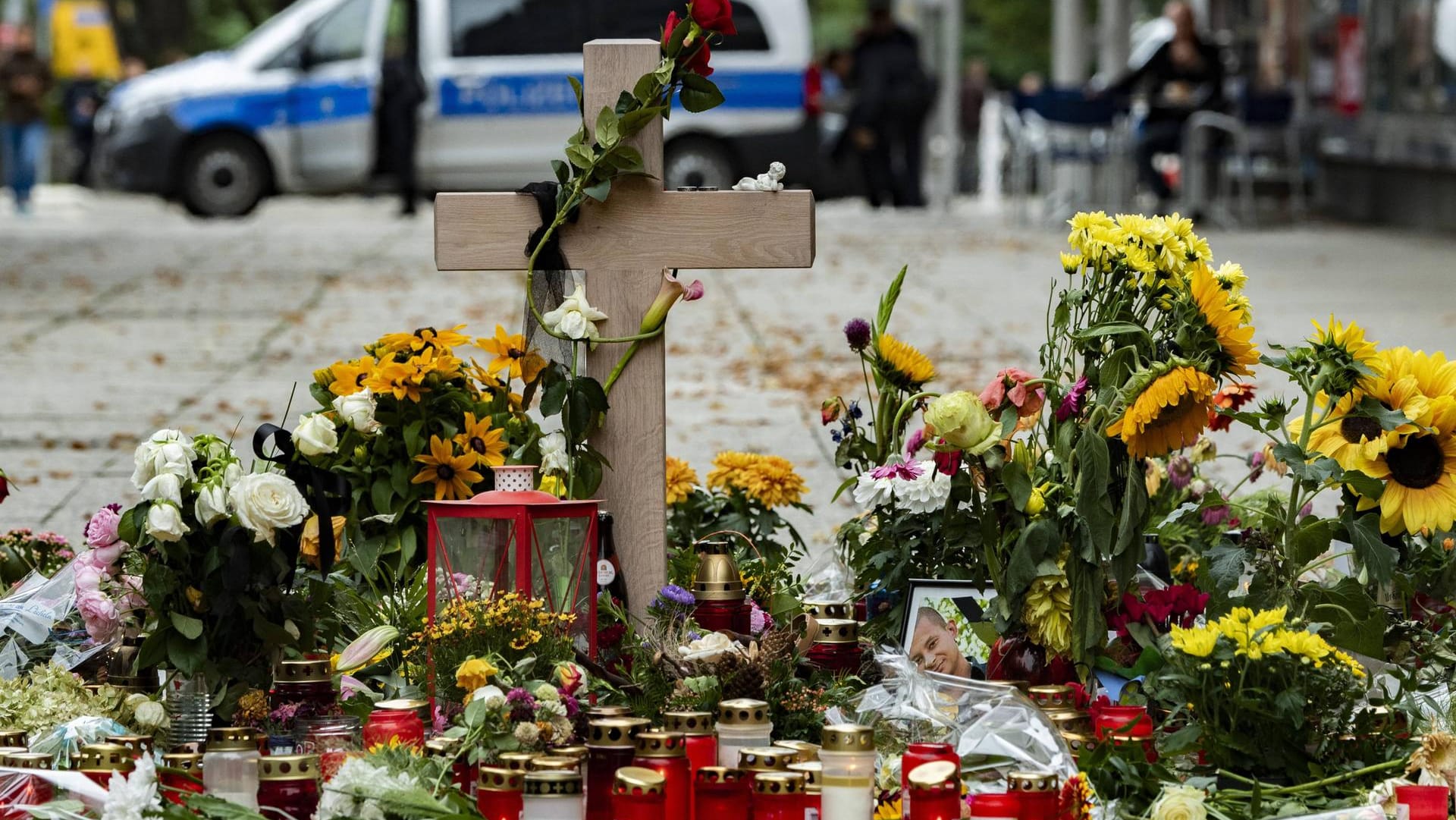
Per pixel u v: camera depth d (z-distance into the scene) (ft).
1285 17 99.25
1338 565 22.31
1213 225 83.66
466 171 90.79
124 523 14.80
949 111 113.80
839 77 110.93
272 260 72.59
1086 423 16.05
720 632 16.07
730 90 88.12
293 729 14.61
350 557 17.83
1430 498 16.12
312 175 93.40
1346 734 14.69
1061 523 15.78
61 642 17.13
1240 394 18.97
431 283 64.80
